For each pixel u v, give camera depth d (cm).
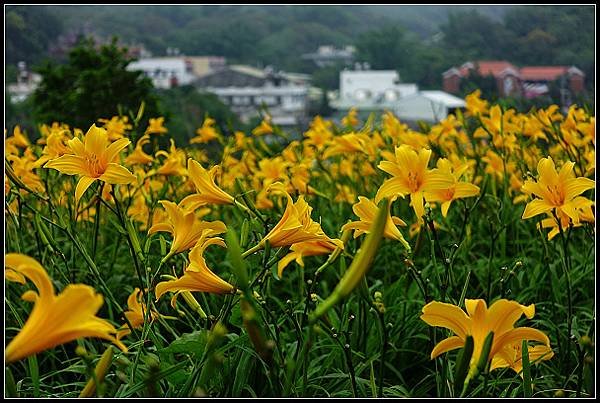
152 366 160
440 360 247
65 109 931
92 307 139
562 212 248
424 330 308
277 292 384
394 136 491
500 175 450
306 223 198
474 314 161
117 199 244
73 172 223
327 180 495
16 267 133
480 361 154
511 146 443
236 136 543
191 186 387
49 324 138
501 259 385
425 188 226
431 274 350
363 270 146
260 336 142
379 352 285
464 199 301
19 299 332
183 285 192
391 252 410
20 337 137
